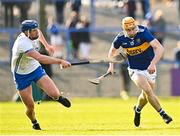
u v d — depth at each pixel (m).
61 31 59.81
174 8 67.69
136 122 31.48
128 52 30.44
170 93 57.41
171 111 41.75
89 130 30.22
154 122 34.38
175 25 65.69
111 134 27.94
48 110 44.00
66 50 60.09
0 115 40.22
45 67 54.69
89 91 57.59
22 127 32.44
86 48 59.69
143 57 30.33
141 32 30.08
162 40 59.38
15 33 58.34
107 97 57.28
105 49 62.28
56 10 63.16
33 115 30.67
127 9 60.00
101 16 65.06
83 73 57.69
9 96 56.66
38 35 29.17
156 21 59.34
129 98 56.00
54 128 31.62
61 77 57.59
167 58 61.62
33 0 59.78
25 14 60.22
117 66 57.38
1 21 60.41
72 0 60.59
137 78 30.19
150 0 63.72
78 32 59.53
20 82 29.61
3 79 56.81
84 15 64.69
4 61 57.34
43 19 55.81
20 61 29.31
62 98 29.39
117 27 60.78
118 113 41.19
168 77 57.56
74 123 34.56
